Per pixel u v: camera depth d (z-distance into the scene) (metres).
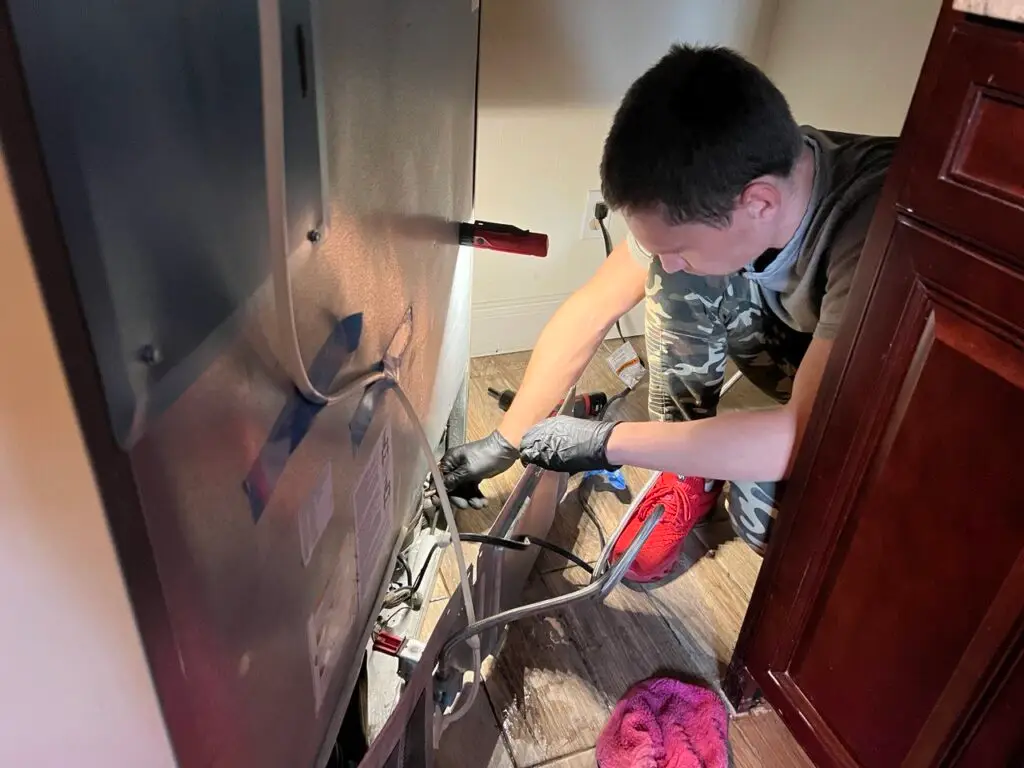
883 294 0.72
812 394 0.91
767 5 1.62
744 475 0.94
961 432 0.68
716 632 1.22
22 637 0.37
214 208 0.38
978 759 0.75
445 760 1.02
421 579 1.14
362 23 0.53
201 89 0.35
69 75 0.27
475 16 0.92
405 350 0.78
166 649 0.40
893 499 0.77
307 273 0.49
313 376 0.53
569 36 1.49
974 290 0.63
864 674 0.87
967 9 0.57
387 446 0.78
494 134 1.55
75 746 0.42
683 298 1.19
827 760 0.96
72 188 0.28
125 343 0.32
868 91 1.45
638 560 1.22
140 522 0.35
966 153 0.61
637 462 0.99
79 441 0.31
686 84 0.79
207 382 0.39
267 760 0.59
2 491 0.32
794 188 0.88
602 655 1.17
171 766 0.44
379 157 0.61
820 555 0.88
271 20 0.37
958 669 0.74
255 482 0.47
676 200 0.81
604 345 1.88
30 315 0.28
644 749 1.01
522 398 1.25
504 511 0.99
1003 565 0.67
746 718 1.12
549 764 1.03
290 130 0.44
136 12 0.30
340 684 0.77
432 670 0.80
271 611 0.54
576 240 1.74
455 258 1.01
